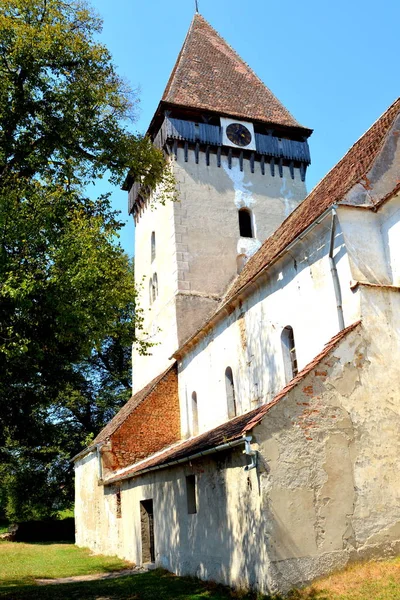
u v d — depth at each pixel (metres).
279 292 14.09
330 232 11.87
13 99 14.92
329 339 11.68
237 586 10.30
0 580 14.47
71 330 12.01
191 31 31.27
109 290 13.45
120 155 17.34
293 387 10.10
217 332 18.09
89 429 37.47
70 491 35.88
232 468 10.80
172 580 12.73
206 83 27.62
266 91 29.03
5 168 15.27
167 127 25.33
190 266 23.94
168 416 21.72
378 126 14.95
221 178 25.86
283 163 27.36
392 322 10.99
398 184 11.34
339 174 15.16
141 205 29.39
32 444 15.13
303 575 9.17
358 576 9.04
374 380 10.61
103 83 16.97
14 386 13.30
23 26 14.46
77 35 15.89
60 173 16.66
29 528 30.62
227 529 10.89
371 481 10.09
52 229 12.30
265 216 26.05
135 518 17.41
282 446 9.76
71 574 15.64
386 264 11.51
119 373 38.94
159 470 15.26
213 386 18.20
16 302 11.10
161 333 24.62
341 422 10.21
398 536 9.97
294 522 9.42
